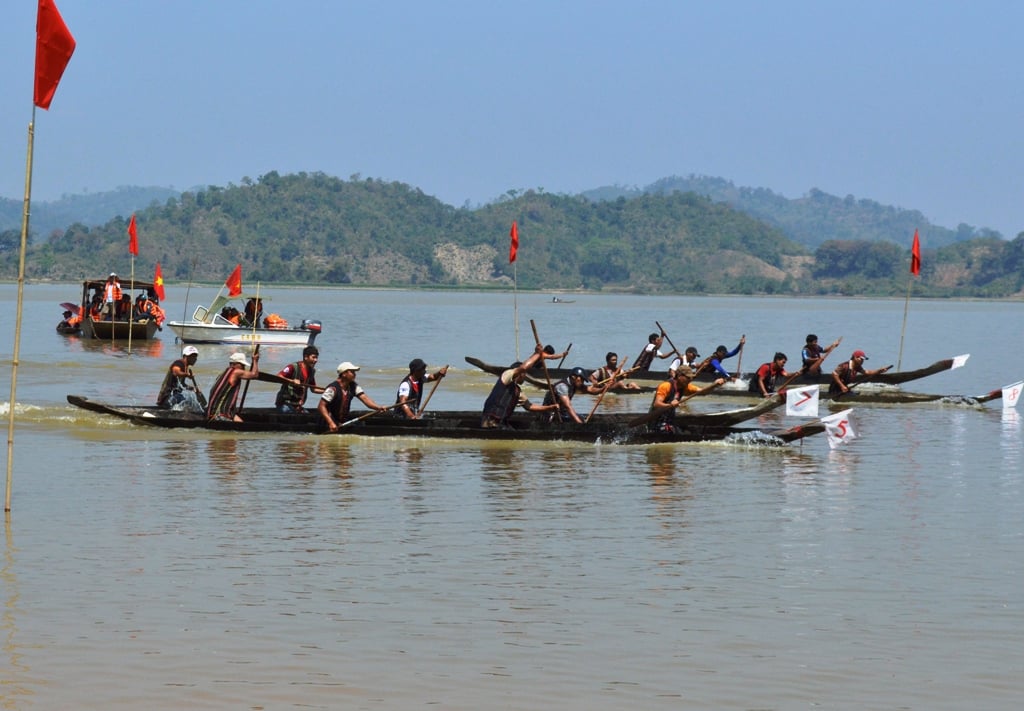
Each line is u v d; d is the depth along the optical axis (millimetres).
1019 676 17078
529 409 38812
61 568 21656
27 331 98188
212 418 38281
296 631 18531
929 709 15922
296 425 37906
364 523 25594
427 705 15844
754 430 38125
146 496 27984
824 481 31688
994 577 22000
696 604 20125
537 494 29172
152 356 72312
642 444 37656
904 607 20109
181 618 19031
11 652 17438
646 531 25297
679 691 16406
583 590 20828
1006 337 123125
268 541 23875
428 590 20719
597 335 115688
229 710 15594
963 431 42875
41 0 24016
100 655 17406
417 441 36938
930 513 27578
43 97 24453
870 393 53062
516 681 16672
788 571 22250
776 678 16891
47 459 32656
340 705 15805
